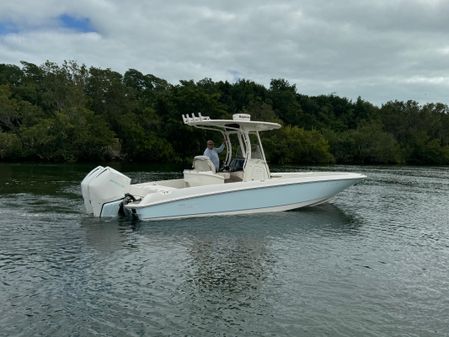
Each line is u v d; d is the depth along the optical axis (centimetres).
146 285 799
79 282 804
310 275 882
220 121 1392
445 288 838
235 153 1555
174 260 942
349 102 11906
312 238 1171
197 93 6028
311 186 1476
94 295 748
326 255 1023
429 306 750
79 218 1294
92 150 5412
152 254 979
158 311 696
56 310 688
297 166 5241
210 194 1317
